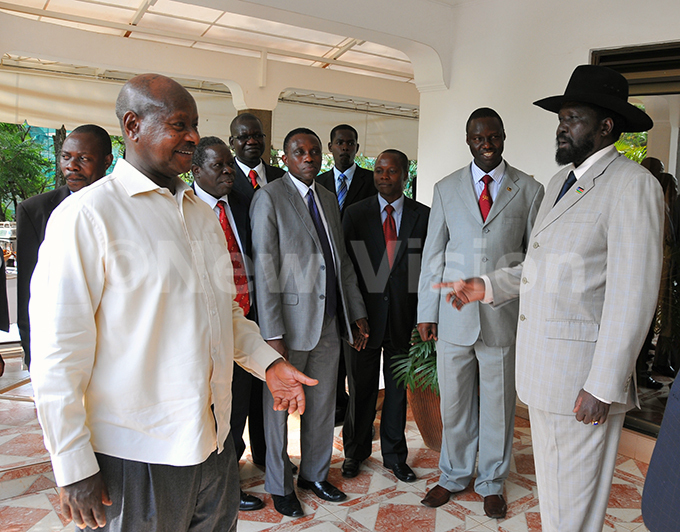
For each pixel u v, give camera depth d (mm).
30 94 5504
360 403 3027
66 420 1226
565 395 1905
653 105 3314
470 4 3959
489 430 2697
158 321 1347
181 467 1399
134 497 1362
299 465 3088
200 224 1508
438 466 3113
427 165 4309
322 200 2738
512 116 3807
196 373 1383
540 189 2713
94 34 4414
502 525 2529
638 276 1757
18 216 2621
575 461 1931
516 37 3748
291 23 3584
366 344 2963
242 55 5234
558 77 3578
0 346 4707
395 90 6371
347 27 3646
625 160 1907
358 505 2695
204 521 1532
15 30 4074
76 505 1244
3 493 2729
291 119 7086
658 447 1279
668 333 3275
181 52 4859
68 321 1244
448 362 2711
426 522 2545
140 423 1350
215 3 3281
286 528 2484
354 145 3859
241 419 2842
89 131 2500
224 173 2545
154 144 1370
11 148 10594
